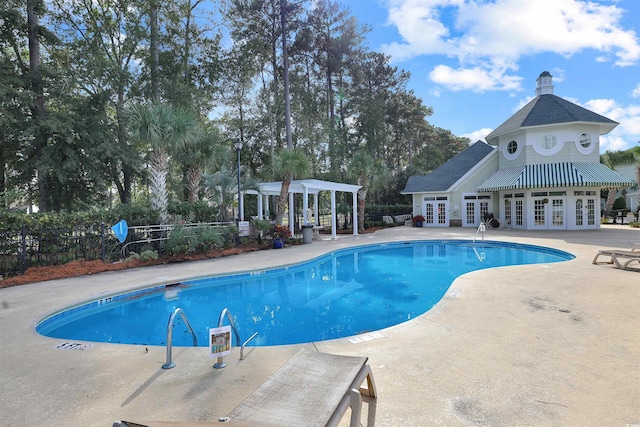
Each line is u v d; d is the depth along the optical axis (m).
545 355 4.38
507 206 27.64
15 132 19.05
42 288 9.09
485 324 5.61
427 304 8.66
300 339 6.38
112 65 22.34
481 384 3.66
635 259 9.94
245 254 15.20
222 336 4.21
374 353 4.54
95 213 12.95
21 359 4.58
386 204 40.06
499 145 29.08
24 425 3.07
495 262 14.27
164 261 12.92
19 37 20.94
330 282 11.23
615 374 3.84
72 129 19.83
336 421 2.29
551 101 26.91
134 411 3.27
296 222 33.25
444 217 30.95
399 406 3.26
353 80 38.66
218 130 29.64
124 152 22.36
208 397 3.52
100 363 4.43
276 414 2.35
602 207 41.47
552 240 18.19
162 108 14.82
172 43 25.50
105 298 8.44
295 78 35.28
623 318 5.79
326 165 36.31
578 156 25.02
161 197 15.04
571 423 2.96
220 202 18.78
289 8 29.58
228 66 28.56
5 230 10.91
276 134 33.78
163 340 6.48
